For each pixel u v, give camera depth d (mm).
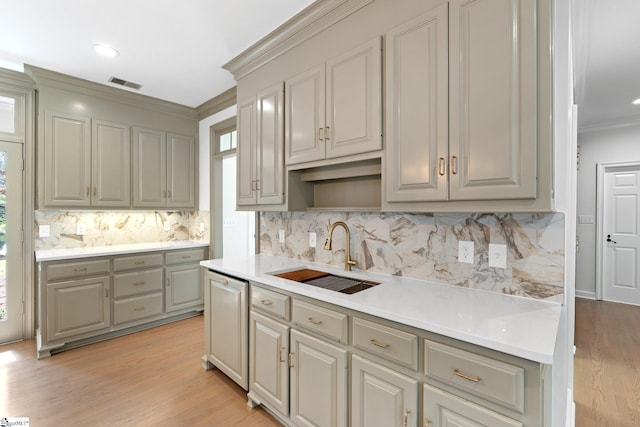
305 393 1716
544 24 1211
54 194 3051
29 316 3125
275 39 2324
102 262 3037
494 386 1048
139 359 2705
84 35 2361
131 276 3232
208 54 2643
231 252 4426
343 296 1549
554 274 1440
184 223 4277
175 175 3902
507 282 1567
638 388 2301
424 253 1861
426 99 1520
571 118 1604
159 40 2438
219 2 1991
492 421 1055
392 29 1660
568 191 1427
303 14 2064
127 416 1963
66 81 3062
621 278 4391
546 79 1207
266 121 2467
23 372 2467
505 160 1288
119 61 2766
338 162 1943
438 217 1803
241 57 2621
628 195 4348
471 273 1682
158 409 2037
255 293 2047
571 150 1592
